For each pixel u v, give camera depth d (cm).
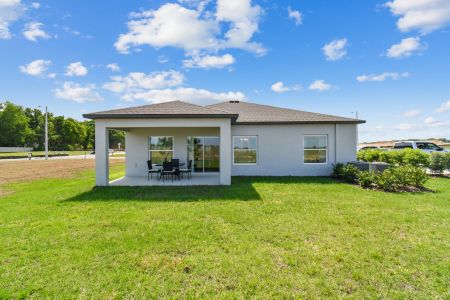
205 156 1430
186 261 377
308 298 290
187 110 1070
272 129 1362
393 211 647
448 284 317
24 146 6462
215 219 582
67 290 305
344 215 610
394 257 389
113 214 624
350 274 341
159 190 935
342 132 1345
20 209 674
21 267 360
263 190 934
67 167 2072
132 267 361
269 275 339
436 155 1392
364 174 1025
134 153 1416
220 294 298
